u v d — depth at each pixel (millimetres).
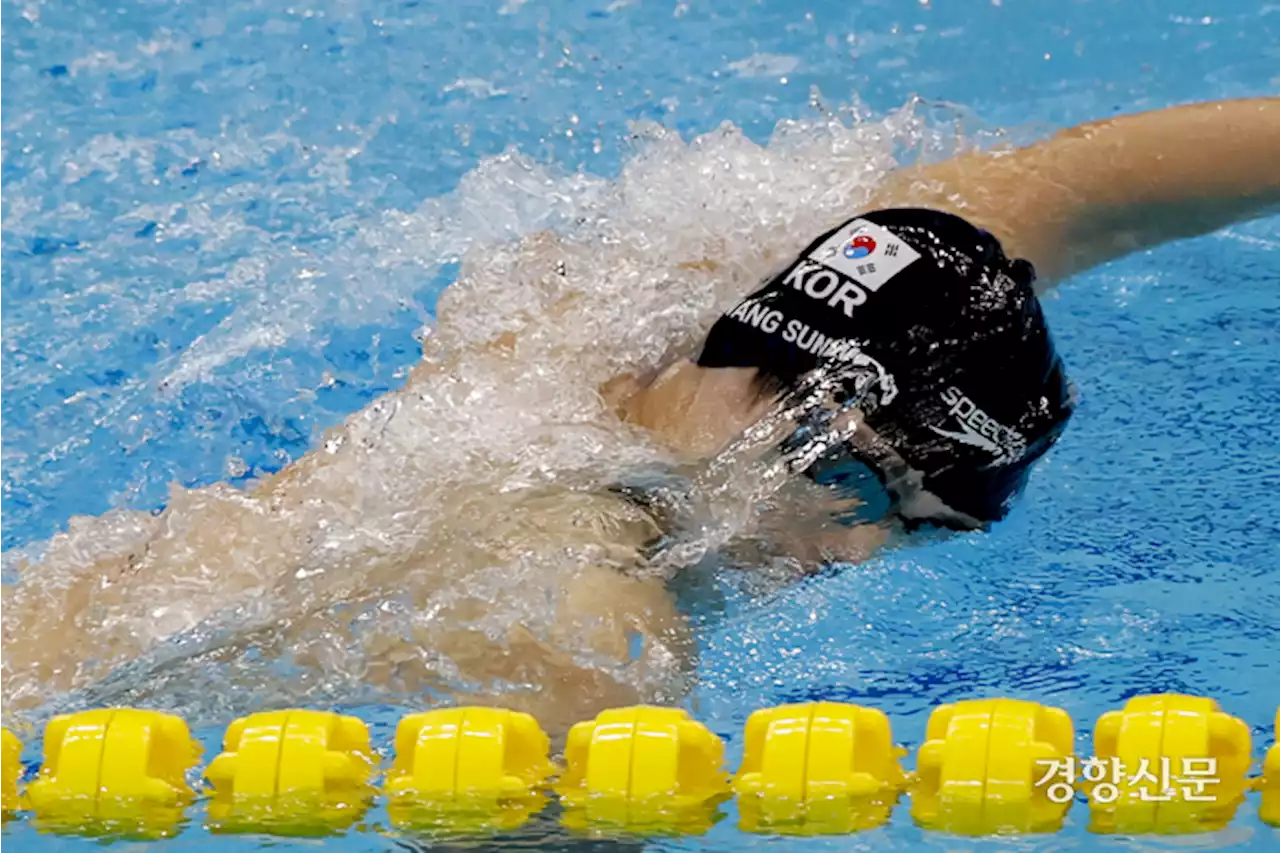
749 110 15203
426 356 9336
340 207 13781
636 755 6715
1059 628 8688
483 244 12469
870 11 17156
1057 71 15719
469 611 7551
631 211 10055
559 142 14766
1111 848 6336
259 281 12734
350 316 12273
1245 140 9445
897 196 9789
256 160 14562
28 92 15680
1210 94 15023
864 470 7832
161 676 7797
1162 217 9453
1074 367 11406
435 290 12516
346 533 8047
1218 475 10172
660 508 7781
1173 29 16406
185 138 14938
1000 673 8242
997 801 6629
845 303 7871
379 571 7859
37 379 11586
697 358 8273
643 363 8484
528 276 9500
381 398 8977
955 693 8078
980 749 6711
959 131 10648
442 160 14484
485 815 6621
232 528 8297
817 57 16266
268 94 15734
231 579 8094
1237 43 16016
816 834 6496
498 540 7695
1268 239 13109
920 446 7801
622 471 7867
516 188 13109
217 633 7898
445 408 8406
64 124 15141
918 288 7891
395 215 13555
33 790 6859
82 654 7957
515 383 8477
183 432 11055
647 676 7414
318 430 11031
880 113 14820
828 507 7930
